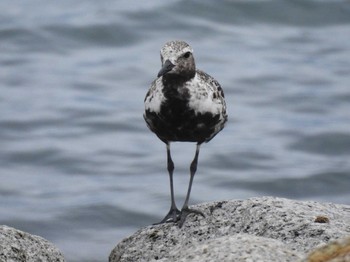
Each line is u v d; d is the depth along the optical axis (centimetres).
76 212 1780
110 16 2673
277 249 759
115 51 2567
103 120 2173
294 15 2719
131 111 2217
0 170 1967
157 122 1036
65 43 2602
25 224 1736
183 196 1838
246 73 2420
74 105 2245
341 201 1866
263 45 2598
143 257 958
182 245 947
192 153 2023
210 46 2583
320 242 878
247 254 749
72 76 2417
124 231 1714
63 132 2125
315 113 2239
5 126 2141
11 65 2486
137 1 2742
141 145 2069
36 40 2605
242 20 2705
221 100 1038
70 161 1997
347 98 2300
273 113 2244
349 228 904
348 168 1986
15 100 2280
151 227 993
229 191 1877
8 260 886
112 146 2061
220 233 947
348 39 2644
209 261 750
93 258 1579
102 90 2339
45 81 2389
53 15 2728
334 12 2719
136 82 2391
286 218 922
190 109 1011
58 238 1684
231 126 2183
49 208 1792
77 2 2834
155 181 1908
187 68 1001
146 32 2633
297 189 1905
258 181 1916
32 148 2045
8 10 2800
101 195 1844
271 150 2059
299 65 2483
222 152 2031
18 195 1853
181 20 2678
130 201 1817
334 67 2478
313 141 2108
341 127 2159
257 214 941
